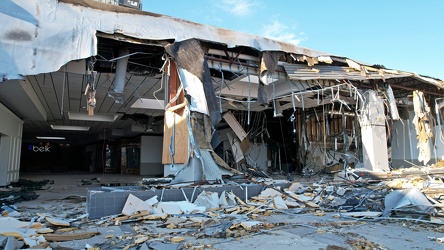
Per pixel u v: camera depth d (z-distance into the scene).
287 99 10.59
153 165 19.95
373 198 6.02
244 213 5.37
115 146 24.58
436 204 5.12
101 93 10.02
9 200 6.57
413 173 9.71
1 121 10.07
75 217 5.03
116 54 6.88
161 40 6.31
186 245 3.47
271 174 13.65
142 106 12.36
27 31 5.27
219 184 6.42
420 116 10.39
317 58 8.08
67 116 14.66
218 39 6.82
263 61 7.36
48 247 3.37
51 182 13.05
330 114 12.98
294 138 14.91
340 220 4.92
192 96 6.26
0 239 3.25
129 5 8.75
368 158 9.79
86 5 5.91
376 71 8.98
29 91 8.94
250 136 14.88
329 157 13.58
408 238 3.83
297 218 5.07
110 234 4.01
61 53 5.38
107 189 5.64
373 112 9.85
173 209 5.20
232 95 9.72
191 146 6.46
